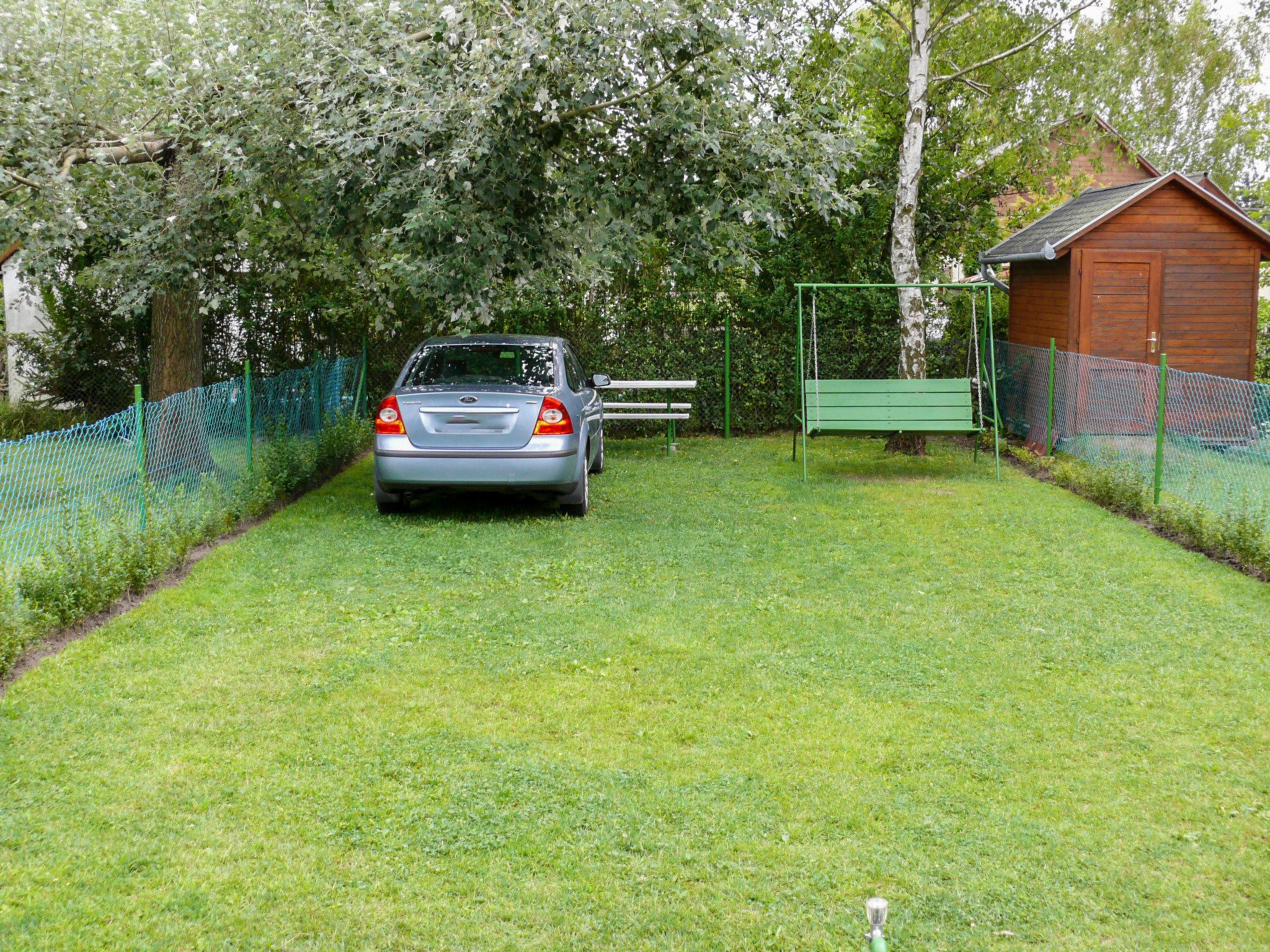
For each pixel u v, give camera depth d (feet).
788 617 23.09
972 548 29.50
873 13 52.90
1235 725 17.42
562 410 32.60
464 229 31.35
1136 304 50.08
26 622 20.01
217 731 16.96
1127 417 39.27
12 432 50.78
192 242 35.01
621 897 12.53
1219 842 13.73
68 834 13.74
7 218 30.17
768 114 32.76
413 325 53.88
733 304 54.08
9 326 60.34
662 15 28.63
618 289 53.36
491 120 29.89
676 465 44.96
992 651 20.99
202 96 32.50
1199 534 29.50
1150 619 23.06
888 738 16.88
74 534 23.35
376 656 20.52
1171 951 11.50
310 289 53.26
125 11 32.48
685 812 14.49
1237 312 50.44
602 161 33.88
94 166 33.30
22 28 30.71
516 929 11.93
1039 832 13.97
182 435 30.04
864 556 28.53
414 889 12.67
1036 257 50.03
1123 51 55.01
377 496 33.65
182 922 11.96
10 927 11.73
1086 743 16.75
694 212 32.40
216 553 28.30
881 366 55.21
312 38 31.32
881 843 13.73
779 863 13.25
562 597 24.62
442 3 31.32
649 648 21.04
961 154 58.90
